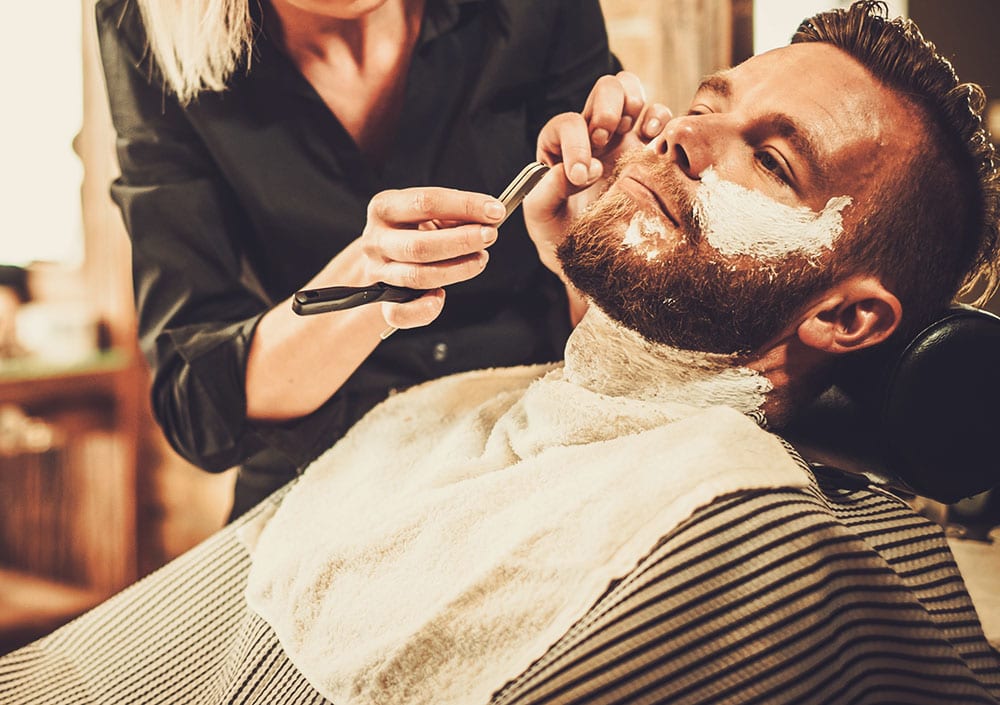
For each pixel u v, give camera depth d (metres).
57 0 2.57
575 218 0.95
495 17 1.17
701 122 0.84
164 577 1.05
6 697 0.99
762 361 0.87
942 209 0.83
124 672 0.99
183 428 1.12
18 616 2.56
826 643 0.65
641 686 0.65
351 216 1.17
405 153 1.17
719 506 0.69
